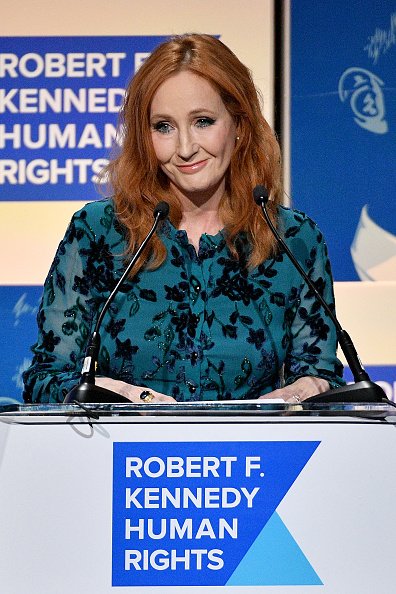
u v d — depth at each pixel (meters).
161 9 9.76
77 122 9.77
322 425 4.12
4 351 9.74
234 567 4.00
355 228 9.78
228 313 6.25
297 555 4.02
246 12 9.75
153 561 3.99
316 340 6.41
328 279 6.62
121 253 6.31
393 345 9.76
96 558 3.98
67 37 9.74
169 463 4.05
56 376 5.89
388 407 4.19
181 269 6.28
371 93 9.76
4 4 9.72
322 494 4.06
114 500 4.02
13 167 9.78
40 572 3.97
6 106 9.76
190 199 6.37
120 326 6.21
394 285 9.76
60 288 6.37
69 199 9.80
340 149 9.77
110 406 4.17
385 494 4.06
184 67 6.04
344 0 9.74
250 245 6.37
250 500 4.04
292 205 9.76
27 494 4.03
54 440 4.09
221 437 4.08
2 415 4.14
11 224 9.79
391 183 9.78
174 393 6.18
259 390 6.31
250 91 6.30
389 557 4.02
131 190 6.30
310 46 9.76
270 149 6.46
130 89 6.22
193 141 6.03
